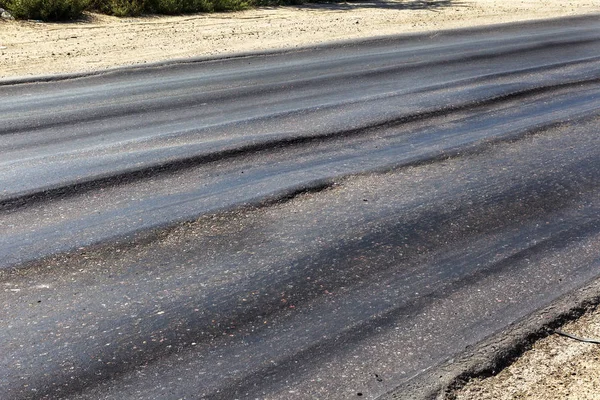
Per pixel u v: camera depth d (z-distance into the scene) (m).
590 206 6.53
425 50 14.20
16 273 5.22
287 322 4.62
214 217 6.18
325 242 5.73
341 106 9.77
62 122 8.95
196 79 11.37
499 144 8.23
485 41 15.45
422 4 22.02
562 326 4.64
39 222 6.08
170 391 3.95
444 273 5.27
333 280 5.15
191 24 16.84
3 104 9.73
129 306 4.80
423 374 4.11
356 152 7.89
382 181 7.05
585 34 16.66
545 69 12.45
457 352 4.31
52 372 4.11
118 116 9.23
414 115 9.36
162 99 10.10
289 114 9.35
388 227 6.02
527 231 5.99
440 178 7.16
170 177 7.09
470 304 4.85
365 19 18.41
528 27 17.73
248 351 4.32
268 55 13.48
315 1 22.02
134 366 4.17
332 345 4.38
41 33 14.84
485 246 5.71
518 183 7.05
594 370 4.18
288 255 5.51
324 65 12.59
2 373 4.10
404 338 4.45
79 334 4.48
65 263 5.38
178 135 8.43
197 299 4.89
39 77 11.17
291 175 7.16
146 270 5.28
